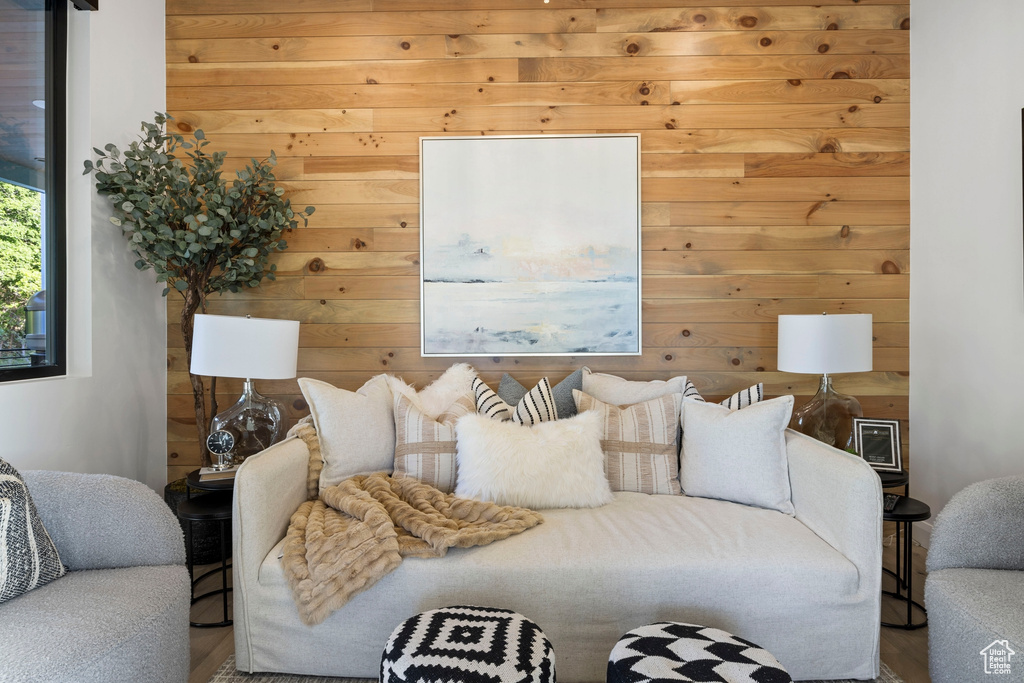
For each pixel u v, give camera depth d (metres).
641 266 3.02
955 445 2.71
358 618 1.84
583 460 2.27
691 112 3.02
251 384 2.50
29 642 1.25
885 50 3.02
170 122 3.04
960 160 2.67
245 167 2.90
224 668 1.93
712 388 3.03
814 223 3.02
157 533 1.69
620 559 1.84
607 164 3.00
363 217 3.04
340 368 3.06
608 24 3.02
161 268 2.60
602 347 3.02
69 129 2.56
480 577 1.83
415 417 2.41
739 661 1.36
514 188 3.01
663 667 1.34
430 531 1.89
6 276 2.29
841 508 1.89
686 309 3.03
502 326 3.02
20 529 1.46
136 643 1.39
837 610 1.80
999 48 2.45
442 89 3.03
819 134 3.02
